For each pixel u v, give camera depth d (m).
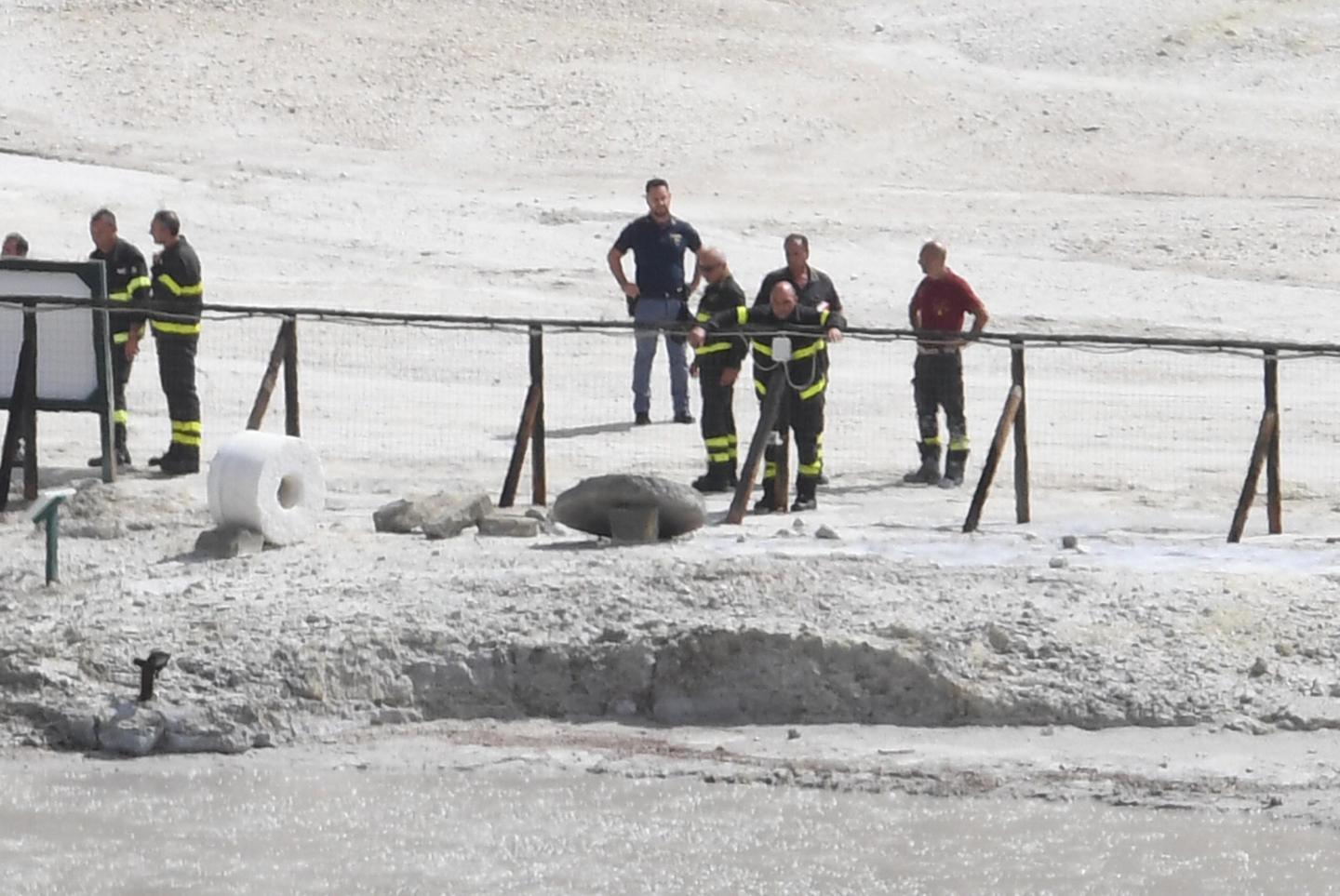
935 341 59.56
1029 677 44.31
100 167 136.88
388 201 128.62
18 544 55.31
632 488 52.50
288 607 47.12
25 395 62.28
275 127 152.88
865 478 69.12
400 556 51.66
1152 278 113.31
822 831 37.94
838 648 44.72
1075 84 168.88
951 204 134.75
